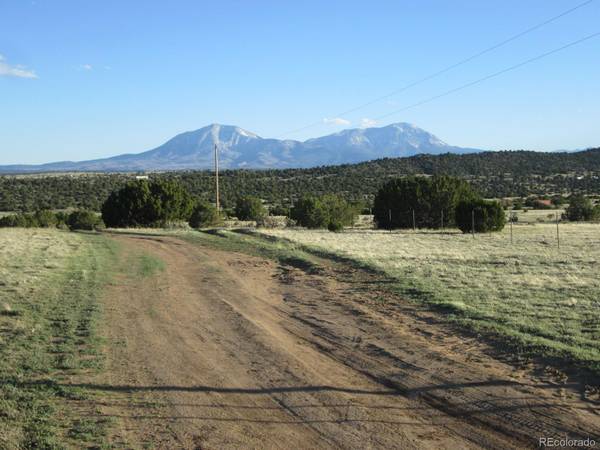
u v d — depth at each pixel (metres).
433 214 57.09
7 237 38.81
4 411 7.26
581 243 35.25
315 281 19.36
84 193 126.12
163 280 19.50
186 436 6.48
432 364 9.18
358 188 131.00
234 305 14.95
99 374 8.85
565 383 7.94
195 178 146.50
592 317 11.78
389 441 6.28
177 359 9.72
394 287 17.05
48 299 15.12
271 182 142.00
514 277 18.55
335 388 8.16
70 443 6.29
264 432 6.59
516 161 161.88
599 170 148.62
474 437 6.35
